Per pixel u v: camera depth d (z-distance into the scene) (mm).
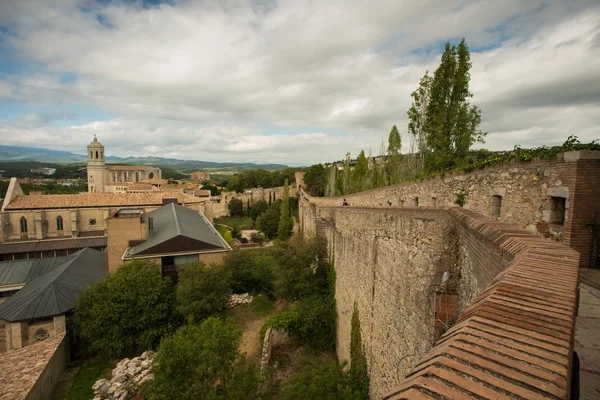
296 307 24438
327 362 19922
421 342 7621
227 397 13336
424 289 7676
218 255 30953
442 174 15164
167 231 32375
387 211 10773
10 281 30359
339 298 20516
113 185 108062
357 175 51969
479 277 5520
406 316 8812
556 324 2287
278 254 27078
